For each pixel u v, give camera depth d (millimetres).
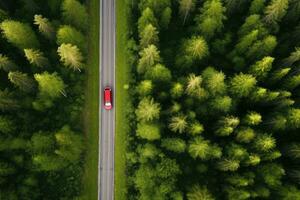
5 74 79062
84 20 80062
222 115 76250
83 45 81688
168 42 86500
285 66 78188
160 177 74500
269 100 76312
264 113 79750
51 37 78750
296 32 80250
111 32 87312
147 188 73312
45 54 81438
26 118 79188
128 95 84438
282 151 77812
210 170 80500
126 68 85500
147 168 74875
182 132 76062
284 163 77875
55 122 82062
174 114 74250
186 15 82250
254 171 74375
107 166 82188
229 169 74062
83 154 82125
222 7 75188
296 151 74188
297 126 75750
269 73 78438
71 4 73438
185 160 81625
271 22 79562
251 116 72125
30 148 74062
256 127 77125
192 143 72875
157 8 78125
